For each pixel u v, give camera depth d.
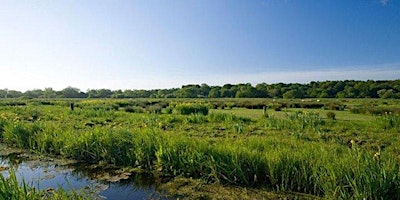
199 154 6.77
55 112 20.28
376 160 5.45
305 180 5.79
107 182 6.64
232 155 6.50
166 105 34.38
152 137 8.15
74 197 4.84
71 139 8.81
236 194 5.79
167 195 5.82
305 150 6.57
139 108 26.84
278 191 5.86
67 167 7.73
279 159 6.14
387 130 11.73
